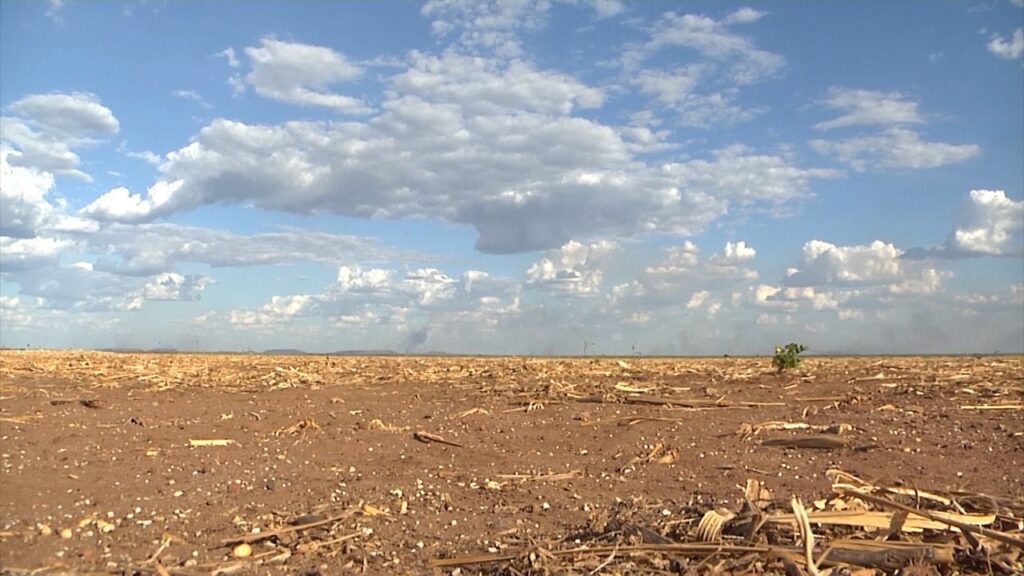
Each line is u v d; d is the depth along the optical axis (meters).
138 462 8.55
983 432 10.56
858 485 6.83
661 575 5.05
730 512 5.85
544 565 5.21
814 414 12.41
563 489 7.70
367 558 5.70
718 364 27.56
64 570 5.35
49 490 7.38
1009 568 4.90
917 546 5.07
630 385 16.81
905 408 13.02
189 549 5.87
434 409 13.19
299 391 16.06
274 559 5.65
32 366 22.08
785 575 4.91
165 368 22.09
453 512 6.90
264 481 7.87
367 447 9.65
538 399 14.41
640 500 7.16
